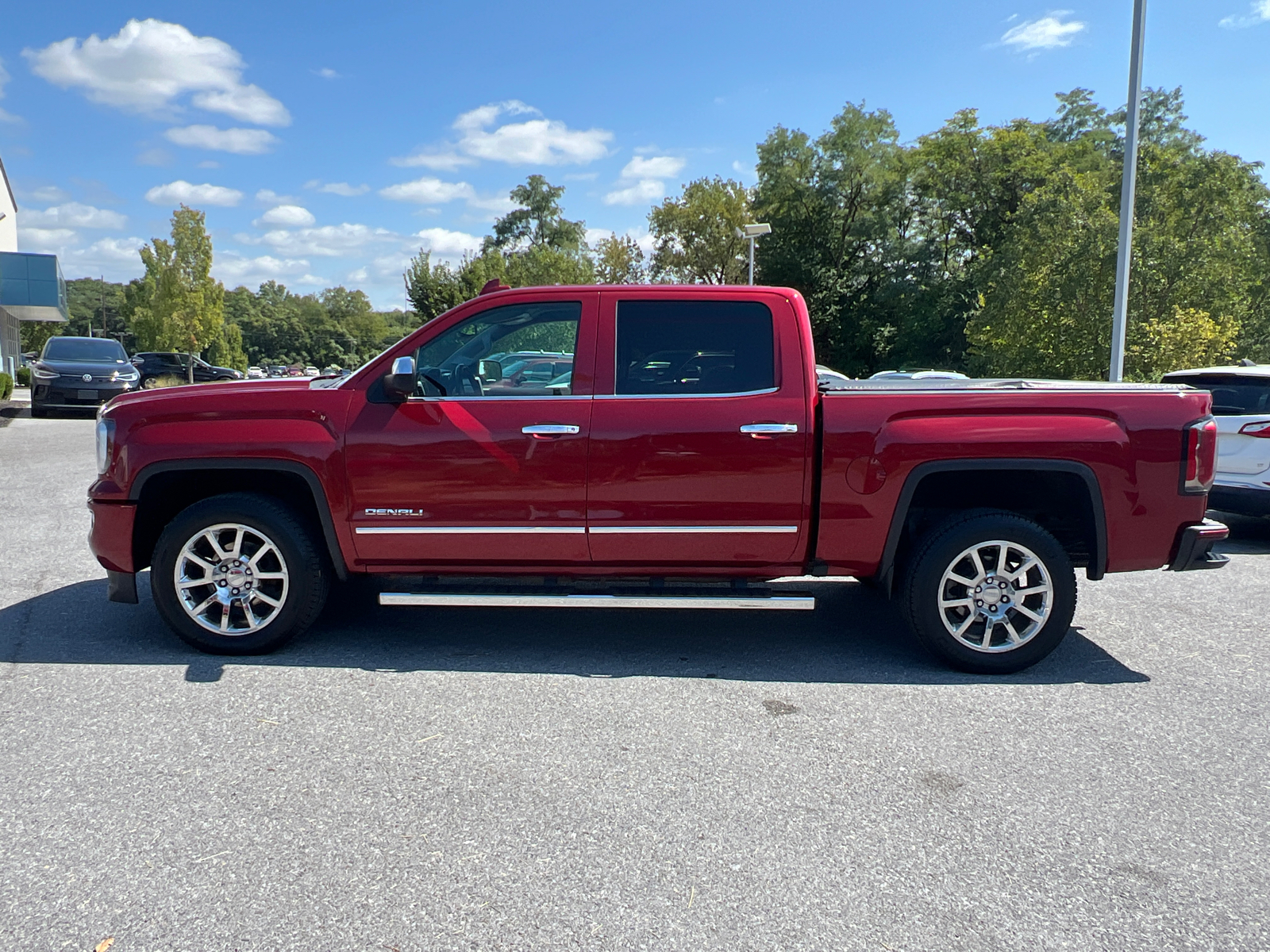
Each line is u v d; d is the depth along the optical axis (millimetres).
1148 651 4992
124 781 3289
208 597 4707
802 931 2475
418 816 3068
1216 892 2672
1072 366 21609
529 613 5629
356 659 4691
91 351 21125
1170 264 20406
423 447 4516
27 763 3428
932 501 4875
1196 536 4469
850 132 46250
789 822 3057
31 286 37156
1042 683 4461
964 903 2609
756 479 4504
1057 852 2885
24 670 4453
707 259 52562
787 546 4590
